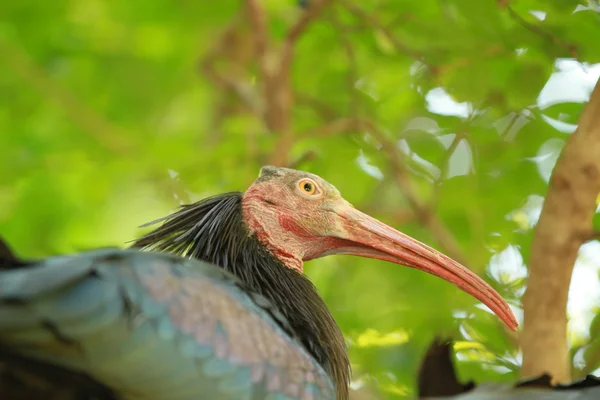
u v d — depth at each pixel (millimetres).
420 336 14758
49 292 6969
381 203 16281
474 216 15492
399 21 15102
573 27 13633
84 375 7258
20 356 7125
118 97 18125
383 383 14211
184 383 7473
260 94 16797
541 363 11469
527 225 15797
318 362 9367
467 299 14938
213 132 16844
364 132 16078
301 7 16203
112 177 16016
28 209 16500
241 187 15500
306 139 16391
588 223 11477
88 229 16203
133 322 7273
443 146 16000
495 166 15875
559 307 11539
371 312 15445
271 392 7965
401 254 10695
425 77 15562
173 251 10086
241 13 18062
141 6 17906
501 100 14680
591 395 8336
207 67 18359
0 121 17594
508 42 13875
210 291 7977
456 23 14336
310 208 10609
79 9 17688
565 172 11445
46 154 17062
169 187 15859
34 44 17766
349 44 16047
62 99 17312
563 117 14945
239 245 10195
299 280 10250
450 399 8500
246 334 8000
